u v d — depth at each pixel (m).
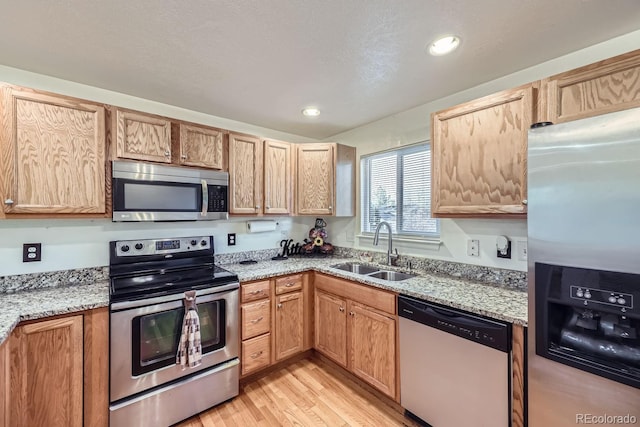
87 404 1.50
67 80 1.88
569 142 1.01
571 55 1.58
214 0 1.17
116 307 1.56
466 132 1.71
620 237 0.91
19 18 1.27
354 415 1.84
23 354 1.34
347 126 2.89
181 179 2.06
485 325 1.38
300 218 3.23
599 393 0.99
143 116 1.93
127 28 1.35
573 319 1.08
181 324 1.79
